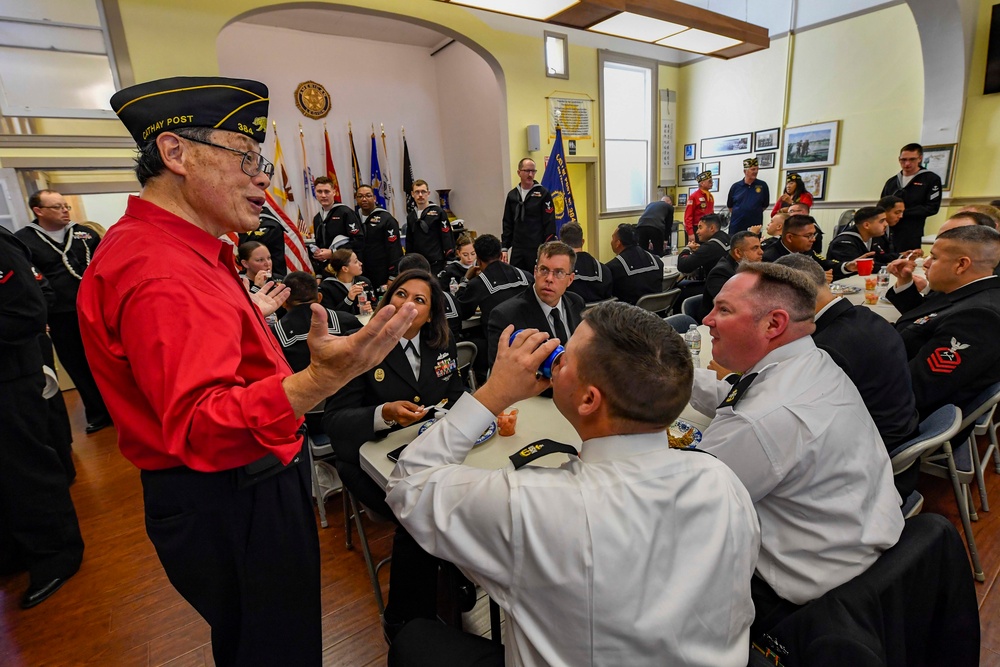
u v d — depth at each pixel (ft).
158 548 3.07
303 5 14.62
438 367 5.52
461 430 2.56
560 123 20.95
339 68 21.80
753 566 2.27
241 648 3.37
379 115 23.04
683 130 25.57
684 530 2.06
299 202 21.20
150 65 12.66
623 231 12.50
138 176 2.88
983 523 6.49
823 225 20.99
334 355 2.31
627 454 2.23
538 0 13.25
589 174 23.12
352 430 4.65
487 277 10.66
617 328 2.18
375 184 22.86
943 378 5.26
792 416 3.13
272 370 3.11
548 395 5.43
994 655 4.67
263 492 3.24
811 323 3.59
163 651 5.32
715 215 14.32
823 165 20.61
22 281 5.66
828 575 3.05
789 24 20.65
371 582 5.86
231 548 3.22
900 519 3.10
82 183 12.75
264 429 2.34
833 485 3.08
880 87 18.80
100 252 2.77
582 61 21.31
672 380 2.12
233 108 2.82
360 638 5.29
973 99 17.28
